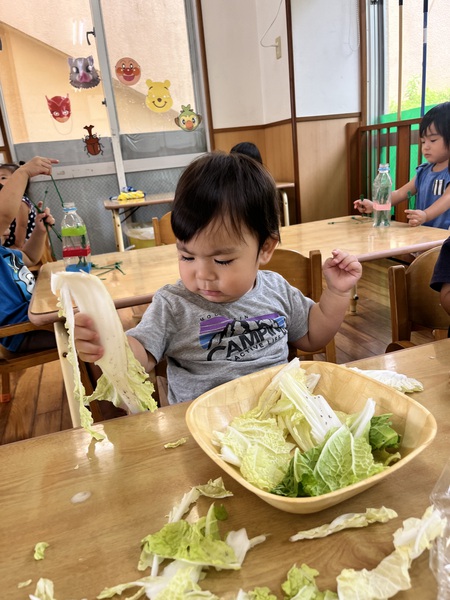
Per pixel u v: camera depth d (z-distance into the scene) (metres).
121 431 0.69
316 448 0.53
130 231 4.07
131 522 0.51
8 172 2.47
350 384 0.67
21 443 0.68
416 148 3.34
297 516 0.50
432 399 0.70
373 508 0.50
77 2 3.83
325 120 3.88
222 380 0.94
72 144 4.14
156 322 0.94
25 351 1.75
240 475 0.52
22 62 3.85
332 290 1.03
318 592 0.41
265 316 1.00
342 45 3.74
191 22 4.11
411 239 1.82
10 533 0.51
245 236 0.81
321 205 4.09
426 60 3.15
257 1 4.10
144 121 4.26
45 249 3.18
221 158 0.85
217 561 0.43
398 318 1.24
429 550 0.44
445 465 0.56
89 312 0.62
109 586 0.43
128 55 4.05
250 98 4.39
